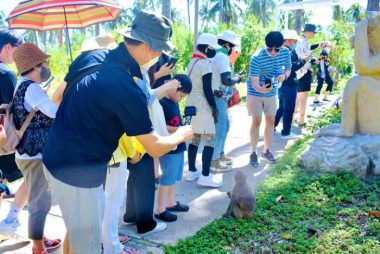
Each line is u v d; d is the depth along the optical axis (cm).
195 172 509
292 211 401
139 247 346
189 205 434
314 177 480
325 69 1076
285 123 695
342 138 509
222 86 495
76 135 221
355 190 441
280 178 493
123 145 299
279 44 523
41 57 309
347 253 324
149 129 228
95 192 227
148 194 355
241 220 381
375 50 486
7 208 439
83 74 233
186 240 348
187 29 1761
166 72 408
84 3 362
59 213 419
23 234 376
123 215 410
